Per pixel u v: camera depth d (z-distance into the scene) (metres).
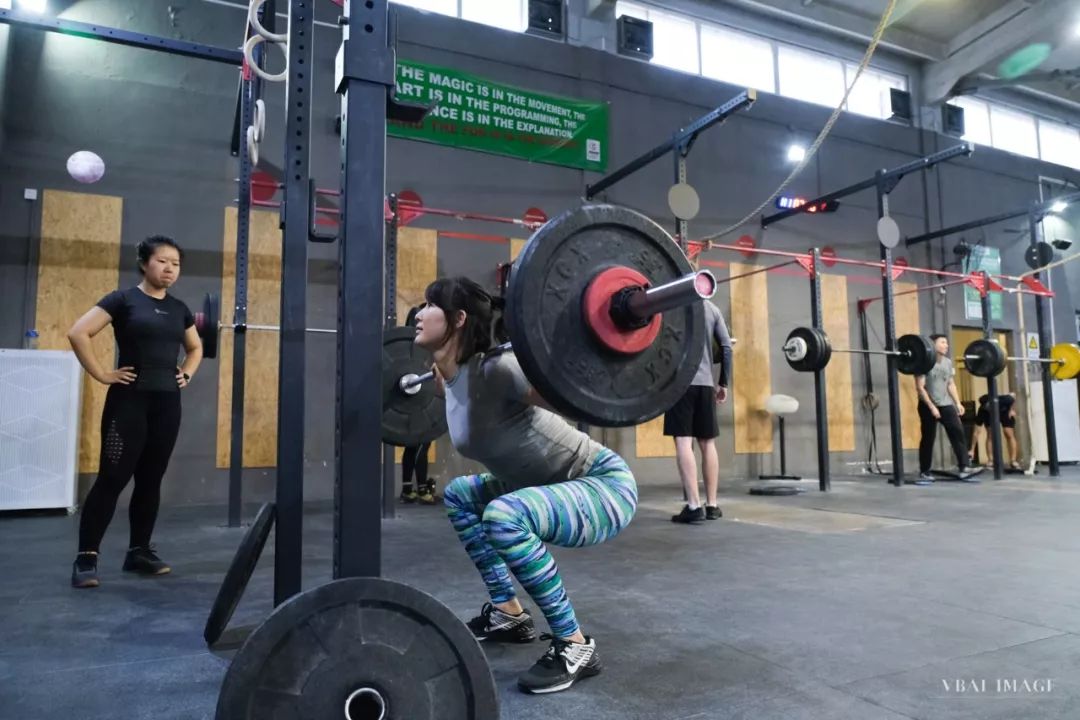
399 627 0.92
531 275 1.09
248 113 3.28
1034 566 2.33
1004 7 6.90
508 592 1.62
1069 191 8.39
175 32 4.57
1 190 4.10
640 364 1.21
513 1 5.75
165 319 2.32
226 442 4.41
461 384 1.36
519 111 5.48
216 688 1.31
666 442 5.70
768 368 6.28
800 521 3.40
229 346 4.48
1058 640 1.56
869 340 6.83
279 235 4.65
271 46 4.67
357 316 1.03
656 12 6.38
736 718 1.17
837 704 1.22
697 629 1.66
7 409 3.70
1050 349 6.30
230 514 3.34
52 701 1.25
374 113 1.08
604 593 2.00
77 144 4.29
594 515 1.35
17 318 4.07
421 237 5.08
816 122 6.84
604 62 5.87
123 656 1.49
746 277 6.30
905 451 6.85
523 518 1.29
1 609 1.86
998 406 6.41
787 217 6.35
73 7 4.36
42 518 3.63
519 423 1.35
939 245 7.36
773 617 1.75
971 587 2.05
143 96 4.46
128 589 2.09
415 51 5.18
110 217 4.31
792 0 6.78
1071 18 6.47
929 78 7.62
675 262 1.26
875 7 6.94
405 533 3.14
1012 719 1.15
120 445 2.18
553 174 5.59
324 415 4.65
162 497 4.25
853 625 1.68
